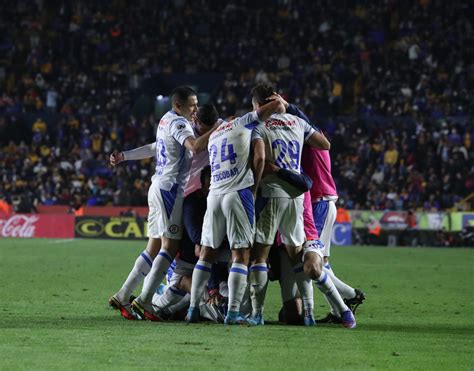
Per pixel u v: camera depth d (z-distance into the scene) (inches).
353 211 4229.8
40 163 4771.2
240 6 5767.7
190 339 1041.5
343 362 907.4
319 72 5221.5
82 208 4441.4
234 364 877.2
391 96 5068.9
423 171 4574.3
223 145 1221.1
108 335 1069.8
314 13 5639.8
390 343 1055.0
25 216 4313.5
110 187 4586.6
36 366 850.1
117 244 3659.0
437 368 887.1
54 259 2701.8
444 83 5113.2
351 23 5556.1
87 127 4948.3
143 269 1304.1
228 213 1213.7
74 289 1774.1
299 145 1254.3
